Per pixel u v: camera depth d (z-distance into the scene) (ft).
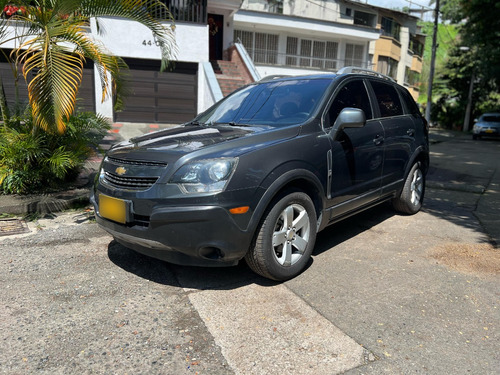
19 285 10.44
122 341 8.09
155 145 10.60
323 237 14.37
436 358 7.59
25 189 17.95
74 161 17.87
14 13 17.06
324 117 12.06
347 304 9.57
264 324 8.71
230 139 10.30
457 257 12.51
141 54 42.16
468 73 106.01
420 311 9.29
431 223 16.24
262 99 13.51
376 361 7.49
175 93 44.70
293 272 10.74
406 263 12.02
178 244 9.29
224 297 9.89
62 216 16.46
